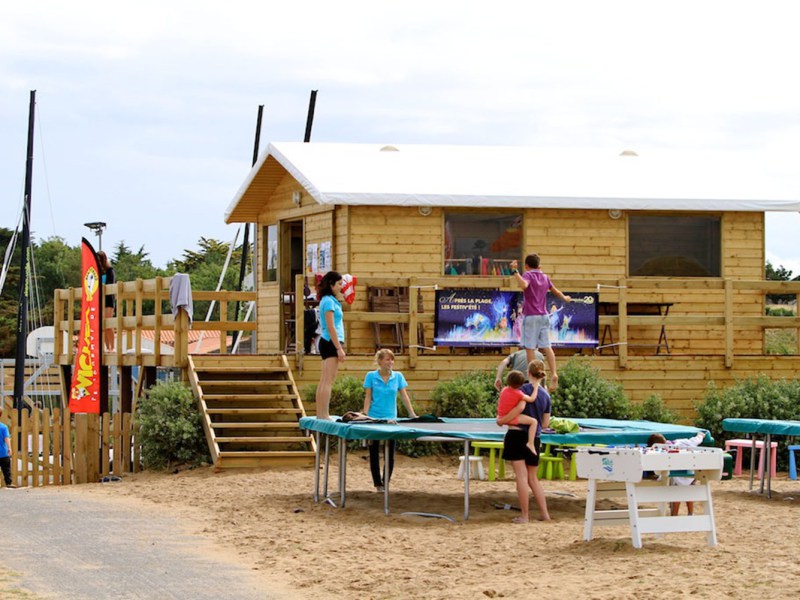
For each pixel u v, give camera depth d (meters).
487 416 18.58
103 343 22.25
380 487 15.43
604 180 22.48
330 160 22.30
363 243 21.12
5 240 80.94
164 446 18.08
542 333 16.55
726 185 22.62
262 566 10.63
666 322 20.38
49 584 9.70
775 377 20.80
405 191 20.86
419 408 19.47
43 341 44.25
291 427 18.19
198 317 69.44
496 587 9.31
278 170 23.73
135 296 20.70
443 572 10.13
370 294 21.06
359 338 20.89
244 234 38.03
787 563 9.82
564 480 17.11
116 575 10.12
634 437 13.56
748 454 19.61
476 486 16.16
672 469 10.83
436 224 21.36
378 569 10.34
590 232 22.03
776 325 20.75
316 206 22.23
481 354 20.27
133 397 22.86
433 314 19.73
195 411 18.33
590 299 20.03
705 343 22.50
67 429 18.61
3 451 18.23
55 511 13.98
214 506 14.29
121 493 15.80
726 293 20.70
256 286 25.06
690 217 22.48
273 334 24.08
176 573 10.24
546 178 22.39
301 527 12.70
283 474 17.16
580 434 13.41
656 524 10.83
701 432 14.23
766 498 15.20
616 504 14.39
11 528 12.66
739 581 9.06
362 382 19.00
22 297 40.53
